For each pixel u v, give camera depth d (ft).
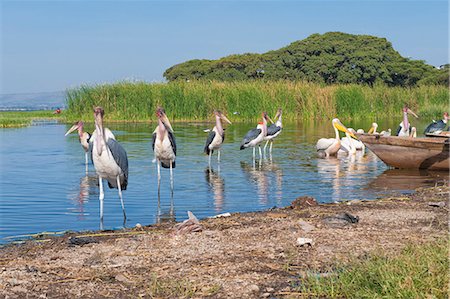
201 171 53.83
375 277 19.71
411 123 139.44
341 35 280.10
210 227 29.45
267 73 266.77
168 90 137.39
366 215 31.89
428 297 17.93
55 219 34.17
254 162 60.49
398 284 18.66
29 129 114.62
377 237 26.68
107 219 34.27
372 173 52.54
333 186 45.34
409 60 279.49
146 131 103.55
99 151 34.17
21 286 20.74
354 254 23.34
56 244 27.02
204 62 287.48
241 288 20.47
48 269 22.68
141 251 24.98
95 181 48.37
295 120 142.92
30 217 34.65
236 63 274.57
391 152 53.98
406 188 44.11
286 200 39.63
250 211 35.63
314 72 269.03
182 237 27.20
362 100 156.35
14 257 24.72
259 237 27.02
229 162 60.85
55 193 42.63
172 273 22.06
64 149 74.74
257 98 138.41
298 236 27.14
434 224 29.55
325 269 22.15
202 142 81.82
